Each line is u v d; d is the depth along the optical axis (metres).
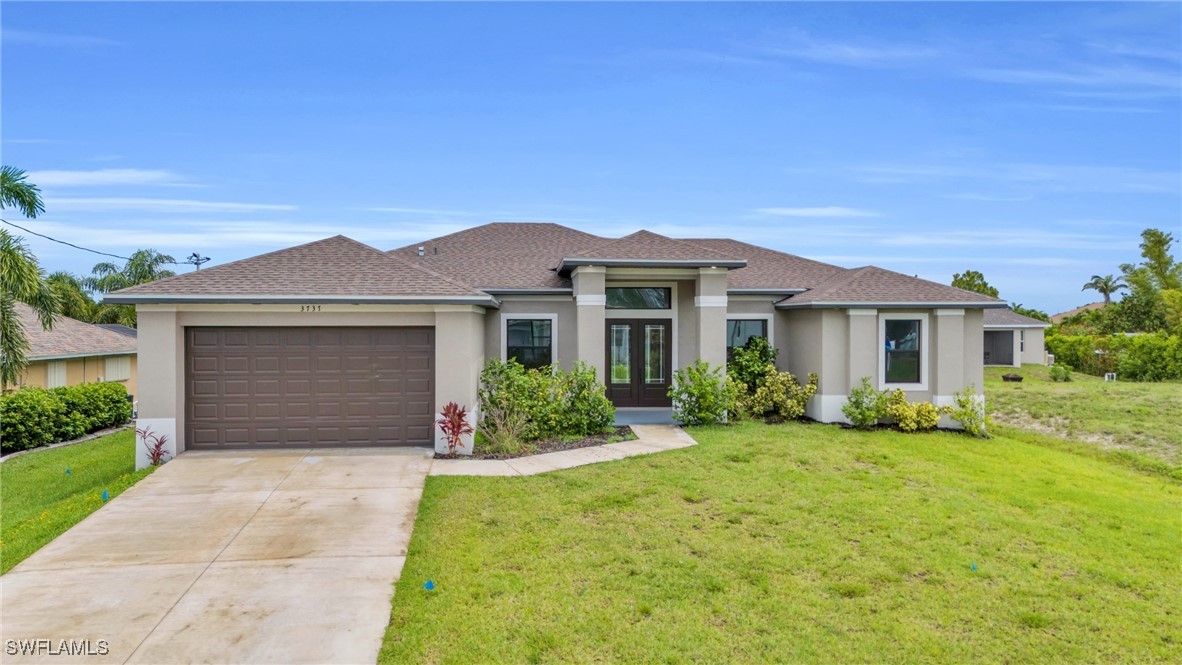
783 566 6.84
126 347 22.81
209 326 11.53
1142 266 49.69
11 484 11.20
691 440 12.87
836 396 15.27
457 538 7.47
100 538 7.41
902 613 5.91
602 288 14.49
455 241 19.31
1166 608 6.17
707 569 6.71
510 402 12.70
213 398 11.63
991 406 21.22
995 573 6.82
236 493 9.12
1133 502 9.67
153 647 5.06
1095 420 18.00
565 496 9.08
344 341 11.88
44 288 15.11
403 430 12.03
